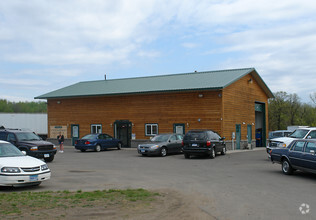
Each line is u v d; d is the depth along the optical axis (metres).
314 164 12.55
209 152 21.22
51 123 37.03
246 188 10.84
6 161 10.63
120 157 22.59
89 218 7.06
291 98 63.00
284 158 14.37
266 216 7.35
